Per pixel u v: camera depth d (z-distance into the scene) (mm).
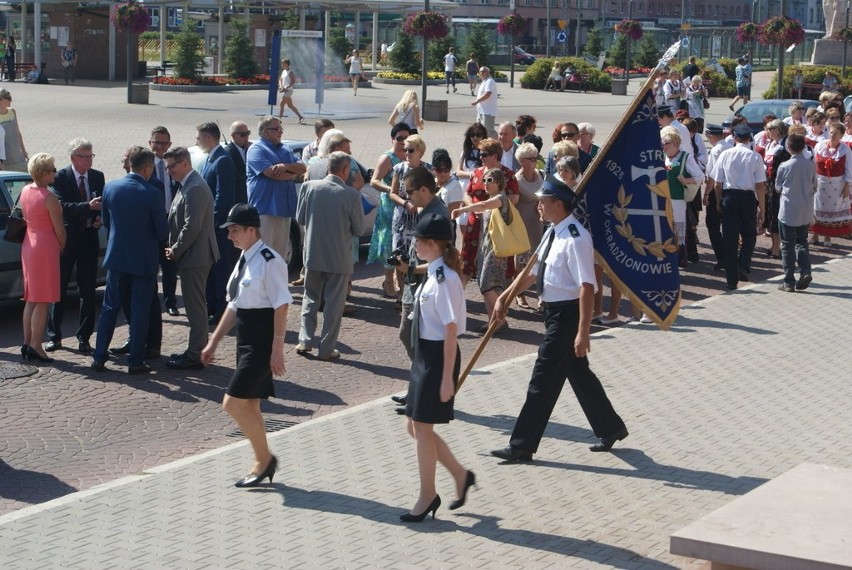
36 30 56250
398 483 8633
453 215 12641
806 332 13867
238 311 8414
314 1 58844
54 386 11648
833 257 19688
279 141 14711
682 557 7211
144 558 7227
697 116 37406
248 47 57062
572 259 8727
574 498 8312
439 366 7668
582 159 15852
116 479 9180
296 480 8703
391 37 89875
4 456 9664
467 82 66125
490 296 13695
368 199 18125
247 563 7133
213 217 12539
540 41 120062
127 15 44125
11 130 20125
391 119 24156
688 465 9047
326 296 12703
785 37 44250
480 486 8555
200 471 8938
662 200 9469
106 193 11930
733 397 11031
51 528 7750
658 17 126812
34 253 12250
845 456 9273
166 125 36094
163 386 11766
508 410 10586
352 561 7160
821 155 19969
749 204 16578
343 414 10430
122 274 12008
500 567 7059
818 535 6250
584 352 8727
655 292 9508
